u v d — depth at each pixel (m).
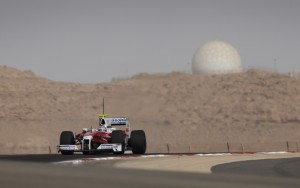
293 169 62.66
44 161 65.12
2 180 28.38
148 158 80.38
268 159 81.75
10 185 27.59
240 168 63.12
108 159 75.38
